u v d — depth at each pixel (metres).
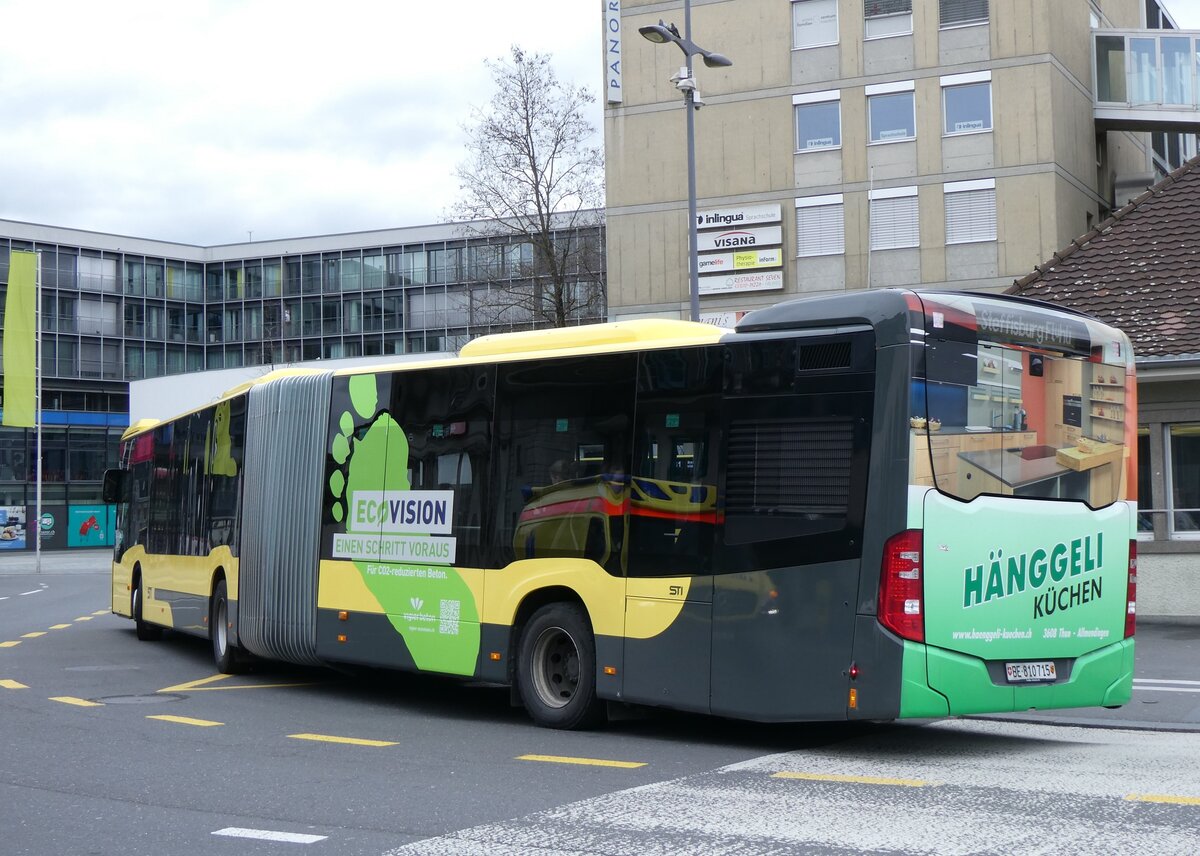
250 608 14.28
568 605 10.61
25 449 81.44
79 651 18.36
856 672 8.72
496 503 11.23
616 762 8.88
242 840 6.68
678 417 9.91
